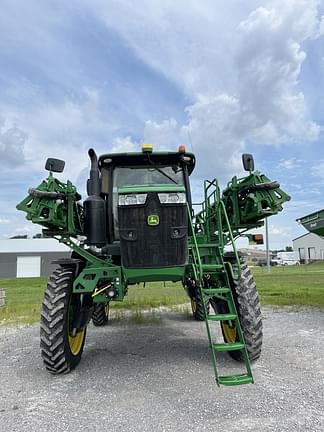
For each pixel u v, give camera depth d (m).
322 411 3.23
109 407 3.48
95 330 7.34
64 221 4.90
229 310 4.45
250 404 3.41
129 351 5.57
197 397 3.62
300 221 9.59
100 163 5.43
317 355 5.05
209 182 5.74
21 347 6.07
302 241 72.25
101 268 4.58
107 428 3.04
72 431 3.02
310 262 65.56
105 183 5.35
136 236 4.20
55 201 4.60
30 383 4.25
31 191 4.44
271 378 4.12
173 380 4.16
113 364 4.91
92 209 5.15
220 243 4.94
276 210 4.84
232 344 3.98
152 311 9.46
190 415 3.22
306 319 7.81
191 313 8.95
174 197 4.20
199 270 4.36
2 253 45.62
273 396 3.59
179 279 4.59
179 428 2.99
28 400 3.73
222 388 3.85
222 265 4.53
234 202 5.40
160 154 5.35
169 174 5.47
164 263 4.28
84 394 3.85
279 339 6.02
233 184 5.30
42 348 4.38
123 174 5.45
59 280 4.59
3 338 6.82
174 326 7.50
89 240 5.11
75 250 4.89
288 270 35.22
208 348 5.58
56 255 46.34
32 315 9.27
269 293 12.52
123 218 4.21
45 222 4.57
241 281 4.70
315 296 11.51
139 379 4.25
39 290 18.72
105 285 4.67
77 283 4.55
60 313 4.41
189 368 4.58
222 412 3.26
